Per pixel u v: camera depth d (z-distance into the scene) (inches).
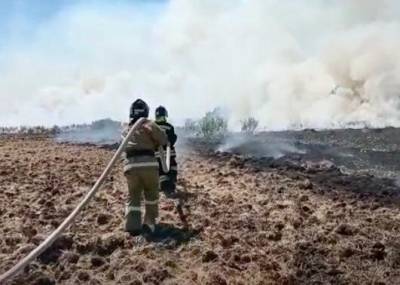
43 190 387.9
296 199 381.1
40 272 247.0
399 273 261.9
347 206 367.2
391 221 327.9
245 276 252.4
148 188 304.5
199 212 342.3
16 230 298.5
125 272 253.1
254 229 312.8
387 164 557.6
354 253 279.9
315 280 251.6
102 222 318.7
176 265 262.7
